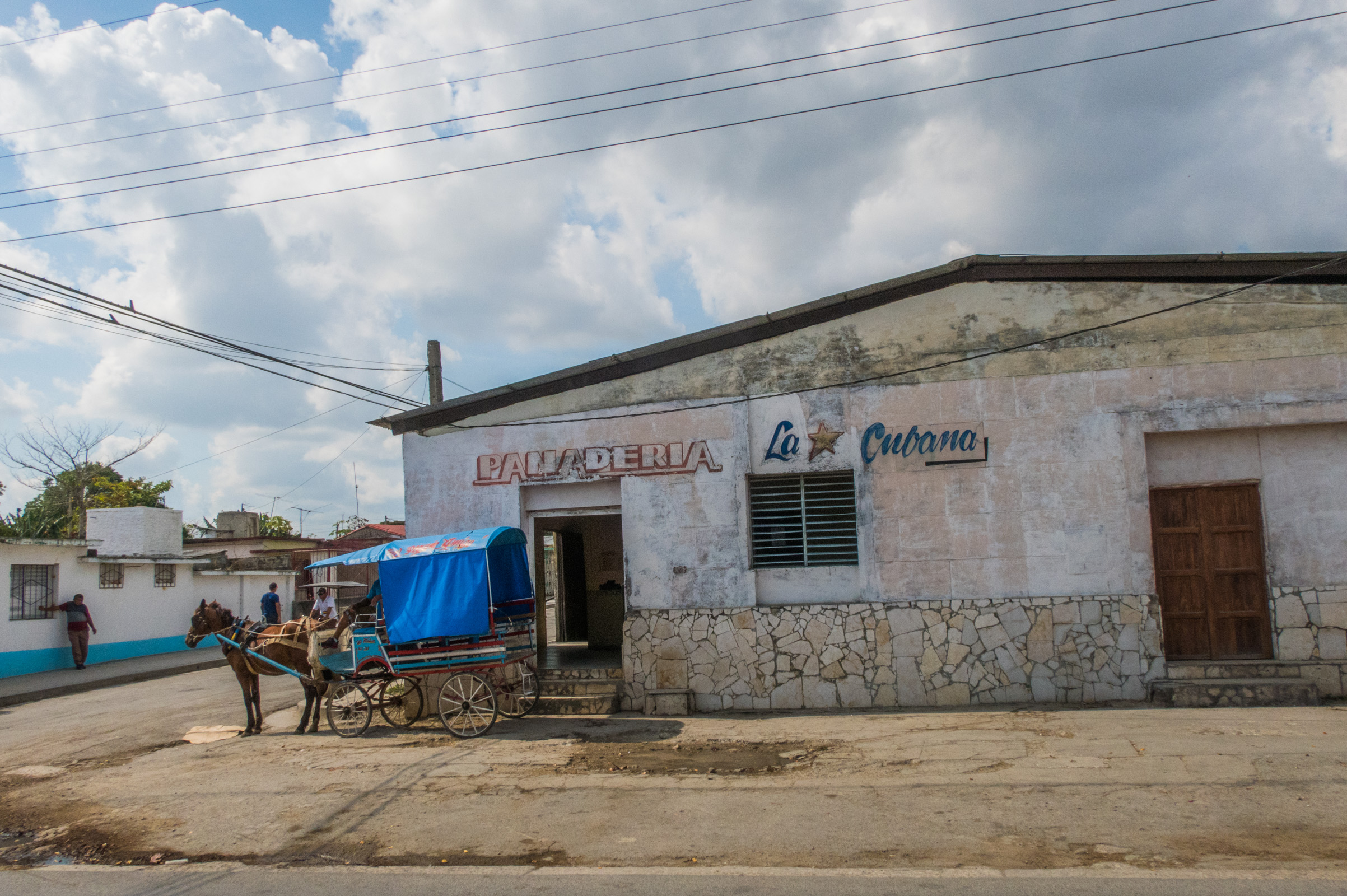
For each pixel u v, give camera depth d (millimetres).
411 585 10742
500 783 8422
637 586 12297
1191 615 11117
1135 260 11023
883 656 11453
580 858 6391
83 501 39000
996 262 11344
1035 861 5867
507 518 12883
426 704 12133
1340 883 5301
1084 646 10969
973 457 11477
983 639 11234
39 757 11062
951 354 11656
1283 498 10945
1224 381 10938
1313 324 10812
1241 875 5477
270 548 36656
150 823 7789
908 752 8797
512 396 12984
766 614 11836
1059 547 11188
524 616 11961
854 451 11812
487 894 5773
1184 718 9609
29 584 21172
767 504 12328
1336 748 8102
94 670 21234
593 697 11906
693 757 9188
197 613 11953
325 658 11406
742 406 12211
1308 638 10703
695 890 5625
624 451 12555
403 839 7008
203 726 12727
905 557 11562
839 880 5668
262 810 7961
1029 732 9273
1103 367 11258
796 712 11391
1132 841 6129
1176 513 11242
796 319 12078
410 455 13367
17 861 7043
